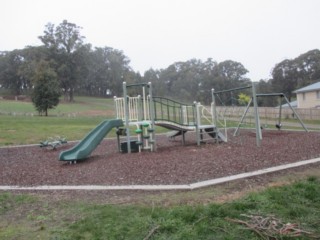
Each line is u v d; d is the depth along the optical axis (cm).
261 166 709
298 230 368
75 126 2288
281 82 7144
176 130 1363
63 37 7569
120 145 1123
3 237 397
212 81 8044
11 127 2116
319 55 6875
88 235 390
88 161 940
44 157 1112
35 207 509
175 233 381
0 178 767
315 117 3222
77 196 558
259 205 450
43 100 3997
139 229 391
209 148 1063
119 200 520
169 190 563
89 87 10725
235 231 377
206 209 438
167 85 9725
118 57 10981
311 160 748
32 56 7669
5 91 10050
